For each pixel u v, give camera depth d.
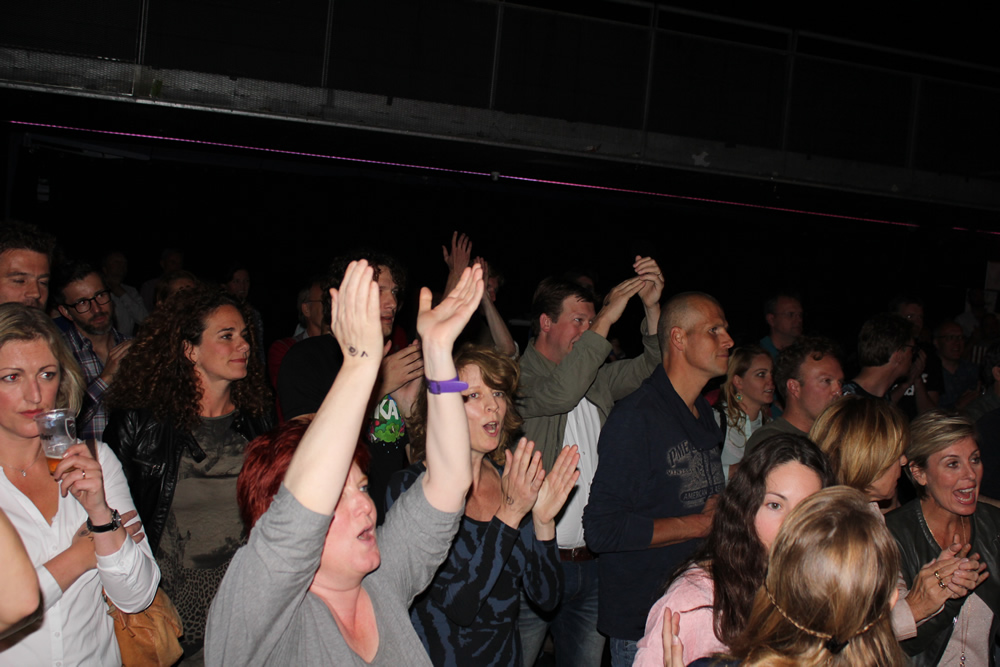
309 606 1.35
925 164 7.58
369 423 2.67
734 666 1.39
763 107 7.17
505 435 2.44
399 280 2.99
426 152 6.47
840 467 2.31
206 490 2.29
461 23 6.36
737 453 3.53
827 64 7.28
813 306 9.84
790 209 7.85
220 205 8.19
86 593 1.79
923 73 8.07
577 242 9.34
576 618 2.92
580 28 6.65
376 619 1.49
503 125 6.51
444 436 1.50
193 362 2.33
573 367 2.79
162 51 5.68
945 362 5.47
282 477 1.42
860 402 2.35
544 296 3.32
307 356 2.98
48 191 7.21
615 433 2.52
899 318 3.53
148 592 1.85
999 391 3.64
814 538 1.27
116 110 5.72
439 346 1.46
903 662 1.31
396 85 6.24
